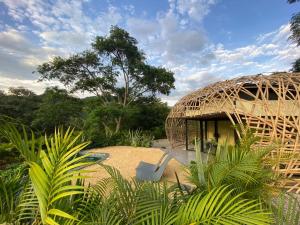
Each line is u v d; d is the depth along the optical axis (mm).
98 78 24266
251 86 8867
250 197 2584
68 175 1602
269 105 7406
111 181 2861
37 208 1959
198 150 3227
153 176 6746
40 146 1957
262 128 7012
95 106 23891
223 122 13852
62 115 21125
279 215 2393
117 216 2172
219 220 1726
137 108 23688
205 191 2439
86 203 2342
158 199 2439
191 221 1784
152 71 24219
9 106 24109
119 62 24016
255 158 2844
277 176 3225
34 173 1492
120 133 19734
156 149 14977
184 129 17266
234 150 2889
